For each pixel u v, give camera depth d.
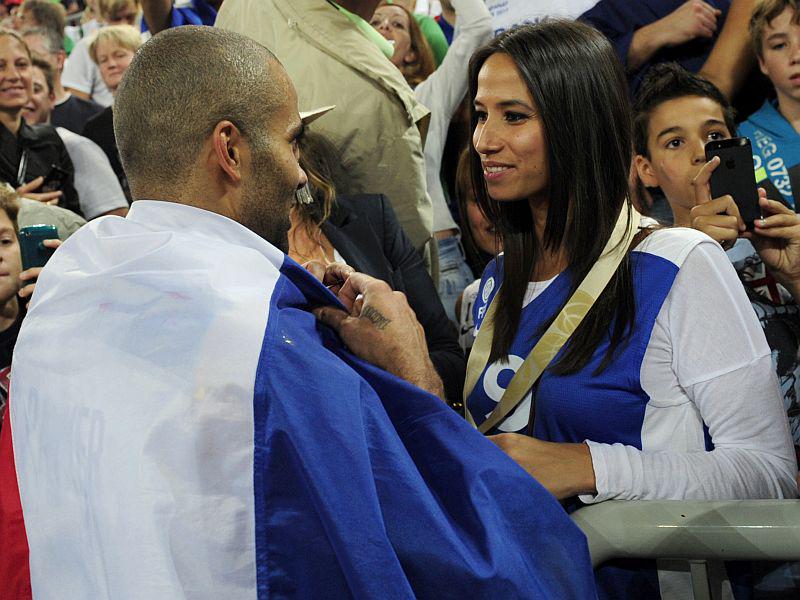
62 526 2.14
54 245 4.27
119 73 7.63
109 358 2.13
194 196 2.42
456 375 4.22
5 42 5.94
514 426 3.12
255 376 2.06
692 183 3.97
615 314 2.96
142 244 2.27
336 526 1.97
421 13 6.86
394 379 2.31
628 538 2.55
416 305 4.45
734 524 2.45
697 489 2.76
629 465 2.80
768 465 2.80
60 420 2.17
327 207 4.38
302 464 2.01
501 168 3.11
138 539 1.98
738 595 3.02
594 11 5.23
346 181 4.91
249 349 2.09
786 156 4.63
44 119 7.34
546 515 2.24
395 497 2.07
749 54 4.73
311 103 4.86
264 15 5.07
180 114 2.38
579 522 2.62
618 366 2.93
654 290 2.91
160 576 1.97
